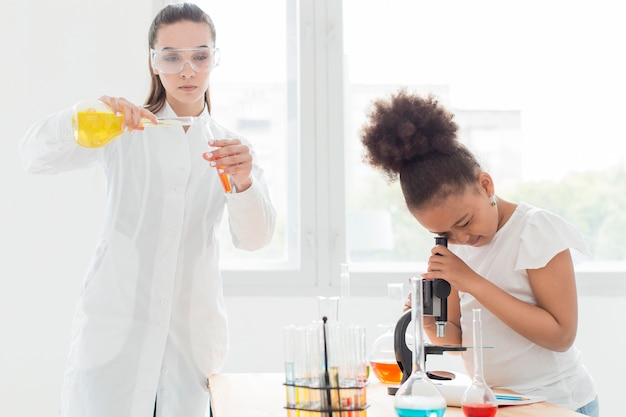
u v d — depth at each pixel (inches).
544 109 143.9
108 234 89.9
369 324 134.9
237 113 141.4
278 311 133.6
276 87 141.9
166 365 89.2
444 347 68.7
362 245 141.0
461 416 62.1
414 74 143.3
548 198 143.7
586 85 144.2
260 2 142.2
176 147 91.6
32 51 132.2
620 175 143.9
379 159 74.6
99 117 76.7
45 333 129.6
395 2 143.5
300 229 137.0
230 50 141.6
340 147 137.8
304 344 55.4
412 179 72.9
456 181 72.1
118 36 133.3
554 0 144.3
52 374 129.6
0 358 129.0
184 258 90.9
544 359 76.7
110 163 91.3
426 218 73.6
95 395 85.9
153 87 94.8
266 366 132.6
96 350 86.4
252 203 89.0
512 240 77.8
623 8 144.3
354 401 54.9
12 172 130.6
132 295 88.0
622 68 144.3
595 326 135.4
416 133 72.8
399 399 55.2
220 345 92.3
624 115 144.3
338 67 138.6
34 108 131.9
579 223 143.7
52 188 130.9
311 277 136.1
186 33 89.1
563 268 75.1
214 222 93.1
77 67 132.6
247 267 137.3
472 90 143.5
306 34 138.6
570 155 143.9
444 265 73.9
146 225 89.5
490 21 144.0
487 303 73.2
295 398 55.7
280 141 141.9
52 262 130.4
